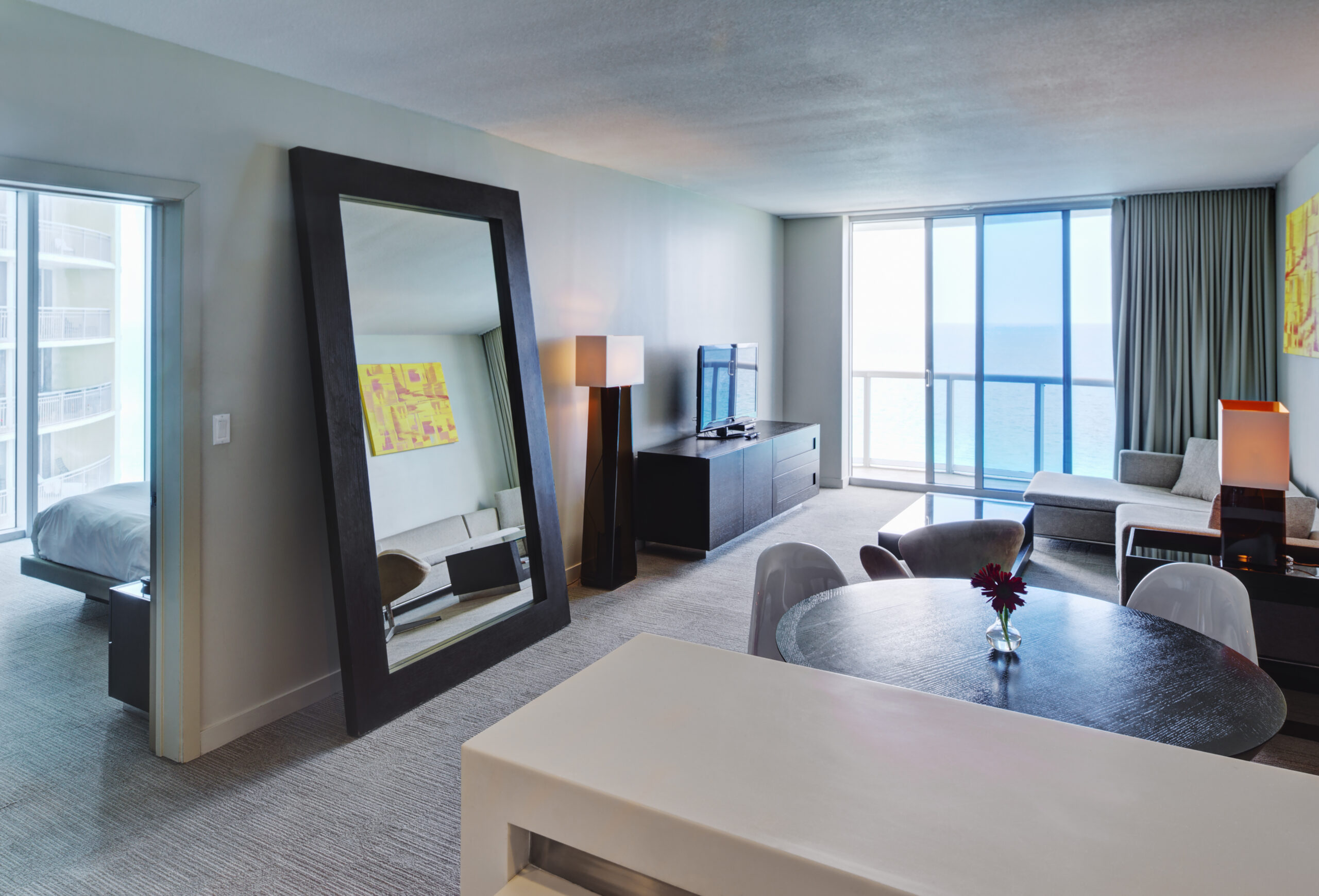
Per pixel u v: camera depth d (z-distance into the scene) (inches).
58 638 161.8
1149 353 248.1
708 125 157.4
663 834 29.7
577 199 192.1
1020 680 75.1
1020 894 25.0
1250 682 74.2
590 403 191.8
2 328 232.7
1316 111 150.3
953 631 87.9
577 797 31.5
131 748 118.5
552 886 33.2
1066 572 203.9
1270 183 224.8
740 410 261.4
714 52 115.9
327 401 121.6
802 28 107.3
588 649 155.0
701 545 211.9
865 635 86.8
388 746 118.5
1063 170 206.8
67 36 97.5
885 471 315.3
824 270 301.7
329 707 131.4
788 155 187.3
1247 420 126.0
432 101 139.4
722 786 31.4
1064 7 101.1
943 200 258.8
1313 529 152.3
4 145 92.4
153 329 113.5
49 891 86.8
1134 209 246.5
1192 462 221.5
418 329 143.0
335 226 125.6
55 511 182.1
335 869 90.5
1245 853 27.2
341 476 122.6
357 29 105.0
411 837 96.3
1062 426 272.8
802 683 41.3
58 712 130.3
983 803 30.3
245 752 116.6
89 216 242.4
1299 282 192.9
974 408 287.7
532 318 168.9
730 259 267.6
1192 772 32.7
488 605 150.9
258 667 124.0
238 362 118.6
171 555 113.0
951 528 146.3
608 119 153.2
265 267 121.9
